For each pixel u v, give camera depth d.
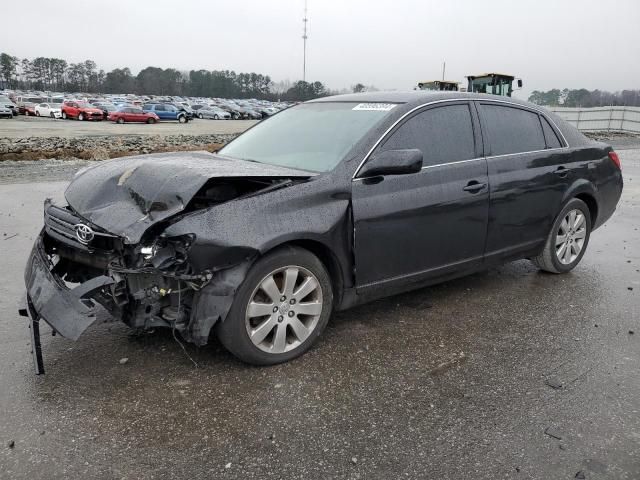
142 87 149.00
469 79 29.05
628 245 6.93
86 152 15.74
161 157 4.16
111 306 3.24
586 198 5.57
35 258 3.55
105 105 47.66
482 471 2.57
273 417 2.95
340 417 2.97
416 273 4.11
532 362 3.66
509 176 4.60
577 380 3.43
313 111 4.66
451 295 4.89
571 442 2.80
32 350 3.31
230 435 2.79
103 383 3.24
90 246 3.32
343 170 3.68
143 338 3.82
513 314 4.48
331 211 3.54
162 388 3.21
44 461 2.56
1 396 3.08
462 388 3.30
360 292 3.84
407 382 3.35
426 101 4.23
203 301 3.17
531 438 2.82
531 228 4.95
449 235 4.23
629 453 2.72
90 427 2.82
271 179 3.42
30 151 15.97
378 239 3.80
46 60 155.25
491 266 4.73
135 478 2.46
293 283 3.47
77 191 3.65
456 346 3.87
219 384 3.26
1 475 2.46
